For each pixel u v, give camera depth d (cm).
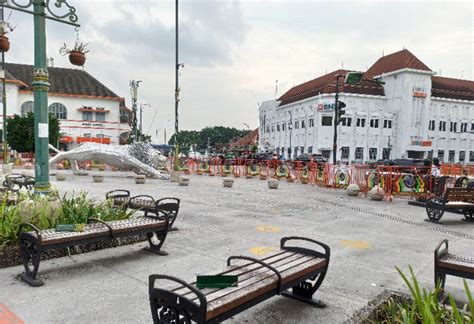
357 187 1467
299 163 2178
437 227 880
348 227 848
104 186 1644
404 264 570
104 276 481
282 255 412
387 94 6469
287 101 7431
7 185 1116
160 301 287
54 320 357
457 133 6844
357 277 505
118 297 414
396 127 6366
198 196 1364
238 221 877
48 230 501
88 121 5769
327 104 5844
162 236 583
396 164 2430
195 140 12594
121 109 6606
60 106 5594
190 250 609
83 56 732
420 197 1315
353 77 2159
